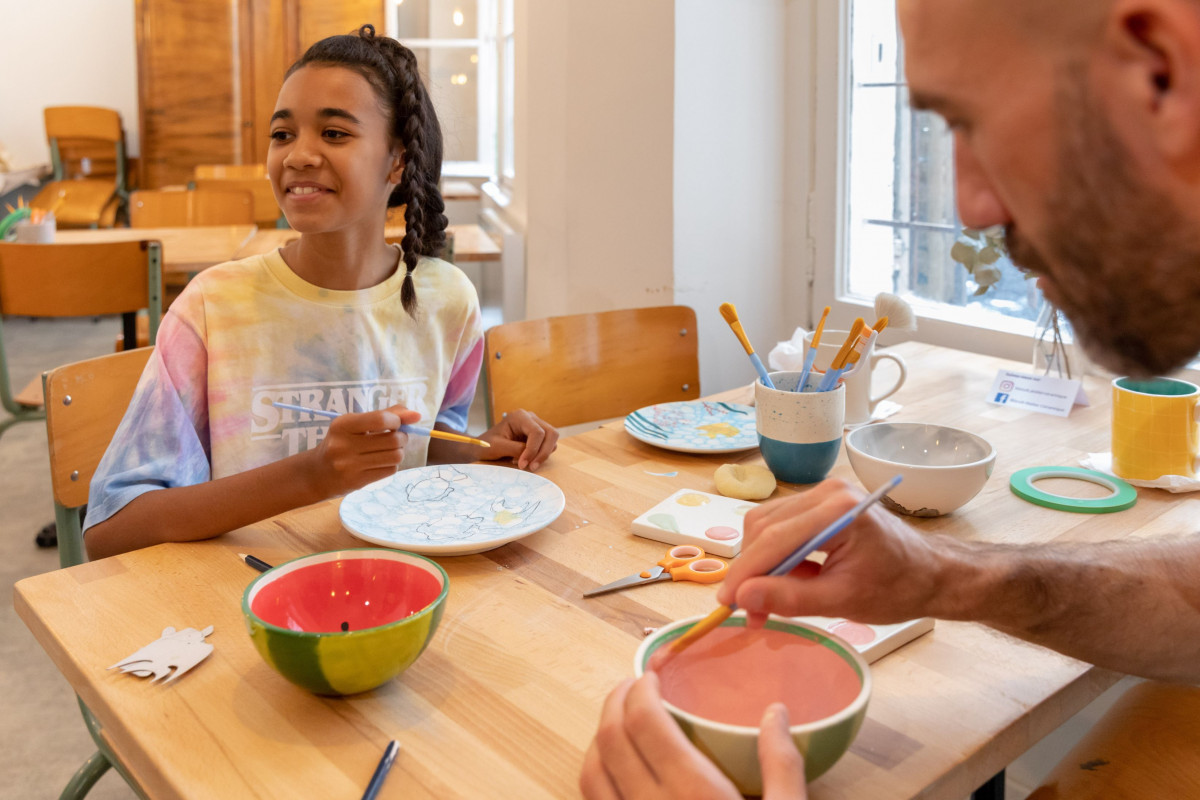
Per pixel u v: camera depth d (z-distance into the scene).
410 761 0.62
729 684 0.62
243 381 1.21
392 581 0.77
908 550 0.67
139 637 0.77
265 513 0.96
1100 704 1.47
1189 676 0.77
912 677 0.72
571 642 0.77
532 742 0.64
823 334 1.39
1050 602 0.71
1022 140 0.40
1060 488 1.12
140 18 5.54
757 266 2.36
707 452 1.21
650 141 2.26
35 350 5.00
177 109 5.61
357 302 1.26
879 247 2.13
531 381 1.59
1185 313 0.40
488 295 4.34
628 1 2.23
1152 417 1.11
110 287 2.54
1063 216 0.40
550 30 2.78
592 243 2.45
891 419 1.40
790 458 1.12
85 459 1.26
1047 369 1.47
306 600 0.76
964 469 0.99
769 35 2.25
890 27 2.00
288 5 5.52
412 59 1.29
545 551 0.94
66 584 0.87
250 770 0.61
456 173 4.92
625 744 0.54
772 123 2.29
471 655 0.75
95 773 1.24
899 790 0.59
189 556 0.93
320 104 1.17
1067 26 0.37
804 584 0.62
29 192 5.88
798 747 0.54
